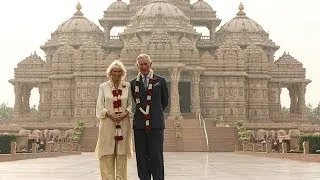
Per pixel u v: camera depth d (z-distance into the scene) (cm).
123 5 13388
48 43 12938
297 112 11856
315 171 2772
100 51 10938
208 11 13175
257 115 11150
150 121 1563
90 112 10644
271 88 11744
